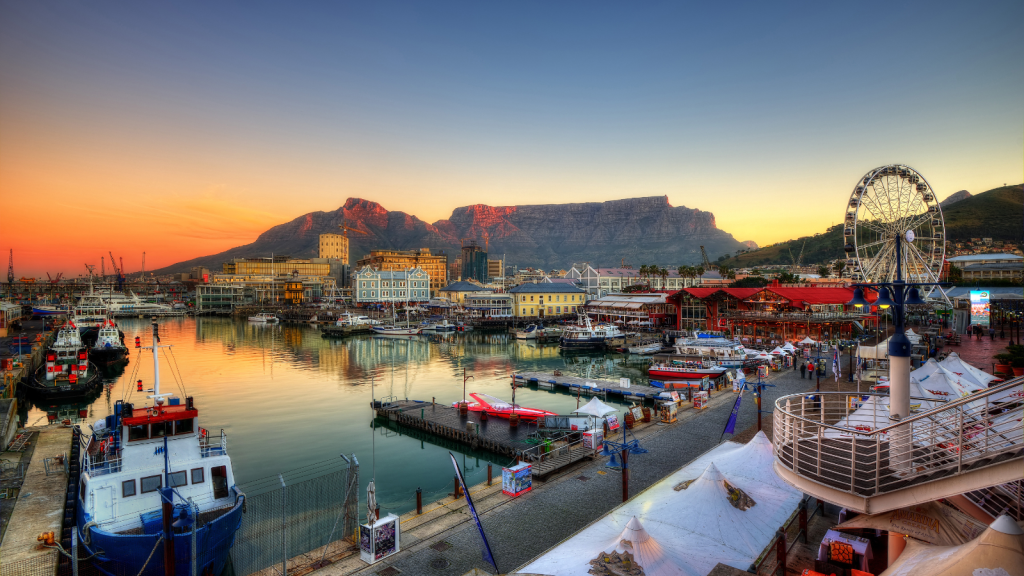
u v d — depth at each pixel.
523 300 169.50
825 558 19.92
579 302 173.38
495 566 22.47
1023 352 48.12
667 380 77.81
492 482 33.31
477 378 84.06
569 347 113.25
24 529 29.16
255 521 31.62
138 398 74.62
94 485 26.72
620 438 41.22
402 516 28.67
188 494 28.58
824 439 17.78
